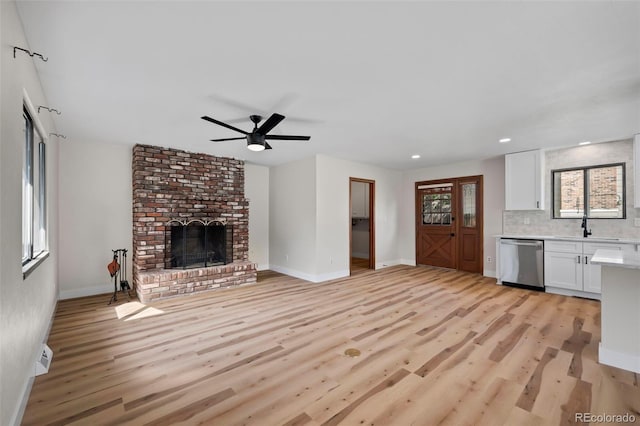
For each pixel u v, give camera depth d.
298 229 5.63
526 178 4.85
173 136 4.02
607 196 4.32
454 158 5.59
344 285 4.93
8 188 1.55
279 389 1.96
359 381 2.05
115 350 2.52
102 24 1.75
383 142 4.39
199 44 1.96
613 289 2.28
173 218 4.63
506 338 2.76
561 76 2.37
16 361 1.67
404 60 2.16
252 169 6.21
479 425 1.62
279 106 3.00
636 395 1.89
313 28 1.79
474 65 2.22
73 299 4.09
